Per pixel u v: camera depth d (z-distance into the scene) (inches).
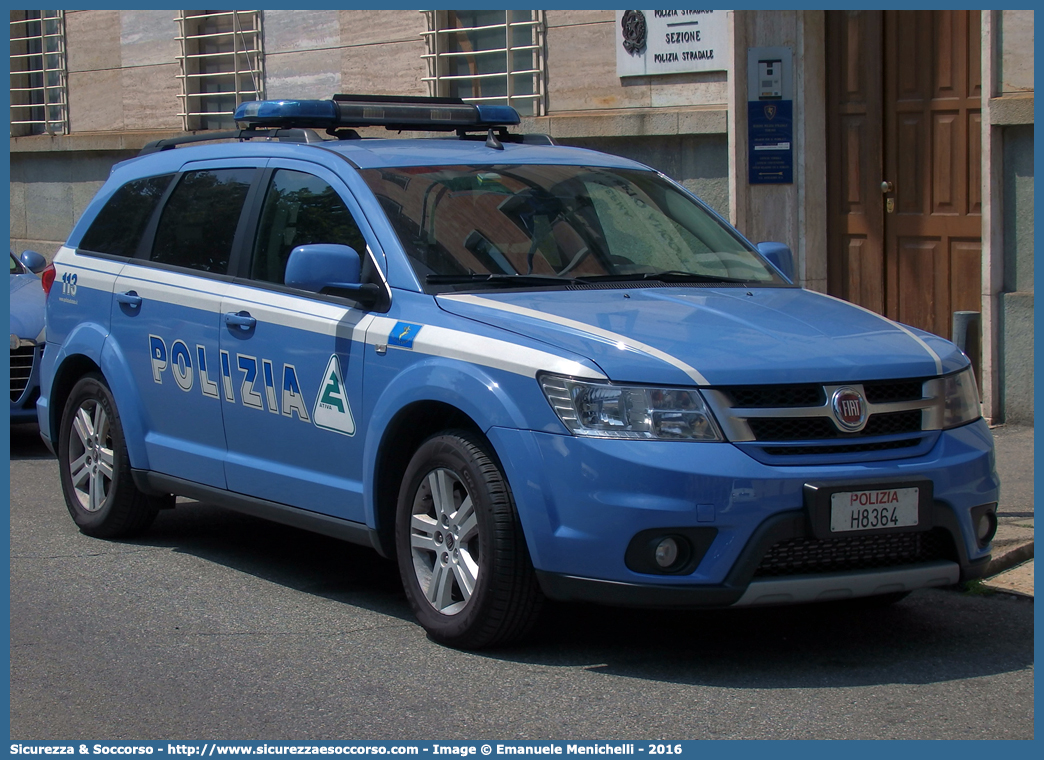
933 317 395.9
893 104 398.0
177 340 251.4
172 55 608.4
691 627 211.3
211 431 245.8
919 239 396.8
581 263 221.8
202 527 284.8
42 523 288.0
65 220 671.1
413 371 200.4
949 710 172.7
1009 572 237.3
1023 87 354.6
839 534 179.2
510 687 181.9
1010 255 362.9
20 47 697.6
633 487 175.6
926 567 188.5
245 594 231.5
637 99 444.1
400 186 225.6
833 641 203.9
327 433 218.5
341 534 218.8
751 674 187.5
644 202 245.4
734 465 176.1
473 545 195.9
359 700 177.9
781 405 181.3
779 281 236.5
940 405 192.9
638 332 189.8
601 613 218.8
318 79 546.0
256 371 233.0
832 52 408.2
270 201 242.2
